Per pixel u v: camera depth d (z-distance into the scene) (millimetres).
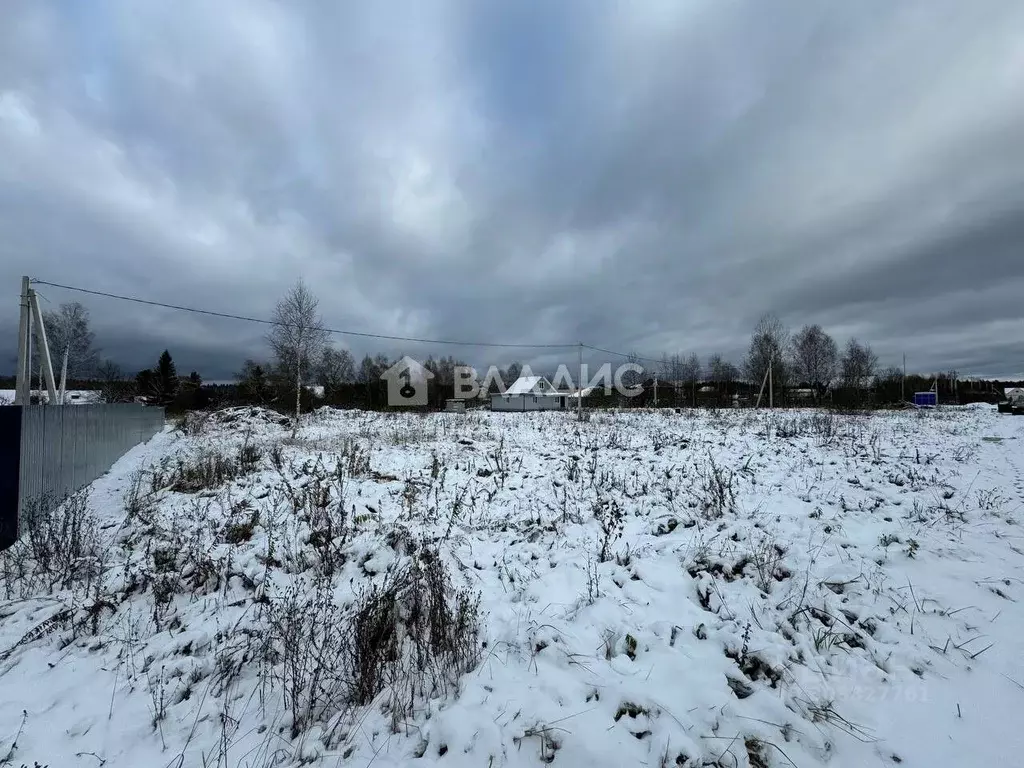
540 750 2541
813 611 3699
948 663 3178
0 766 2660
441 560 4746
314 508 6289
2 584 4883
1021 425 18062
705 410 27656
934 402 44656
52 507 7395
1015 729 2652
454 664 3293
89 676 3451
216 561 4898
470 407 49031
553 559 4988
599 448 12258
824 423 16438
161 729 2947
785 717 2717
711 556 4555
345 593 4242
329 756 2652
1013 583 4074
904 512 5926
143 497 7973
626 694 2877
